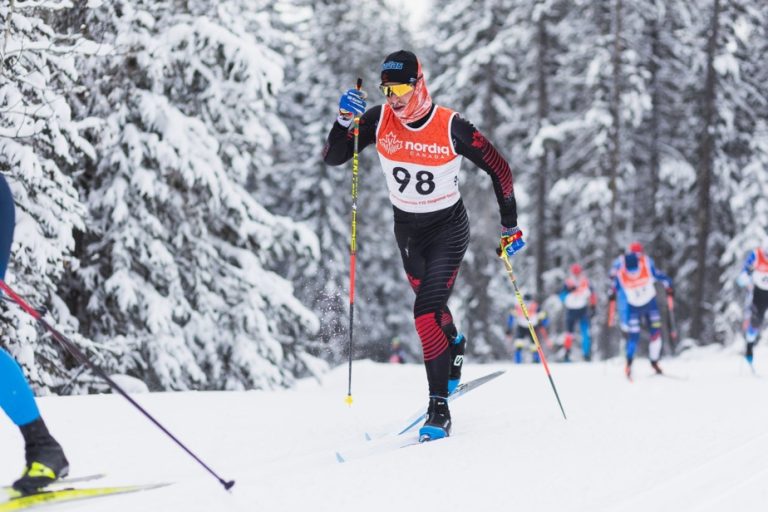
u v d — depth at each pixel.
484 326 33.75
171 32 12.66
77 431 6.23
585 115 31.36
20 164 9.23
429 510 4.00
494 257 34.34
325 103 34.28
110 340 12.21
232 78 13.30
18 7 8.83
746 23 31.52
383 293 38.44
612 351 31.00
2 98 9.03
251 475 4.98
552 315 34.75
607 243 30.53
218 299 13.72
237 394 8.94
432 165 6.01
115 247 12.30
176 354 12.52
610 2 30.39
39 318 4.18
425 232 6.33
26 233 9.61
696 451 5.34
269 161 14.88
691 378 12.27
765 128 30.80
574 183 31.75
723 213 34.28
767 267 12.73
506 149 35.31
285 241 15.05
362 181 36.03
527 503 4.12
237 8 13.87
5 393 4.05
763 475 4.73
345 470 4.74
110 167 12.40
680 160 32.78
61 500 4.05
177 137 12.27
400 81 5.71
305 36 35.44
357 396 9.41
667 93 33.38
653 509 4.06
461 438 5.73
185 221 13.26
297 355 15.12
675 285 36.00
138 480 4.85
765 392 9.03
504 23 33.69
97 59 11.73
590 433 5.97
